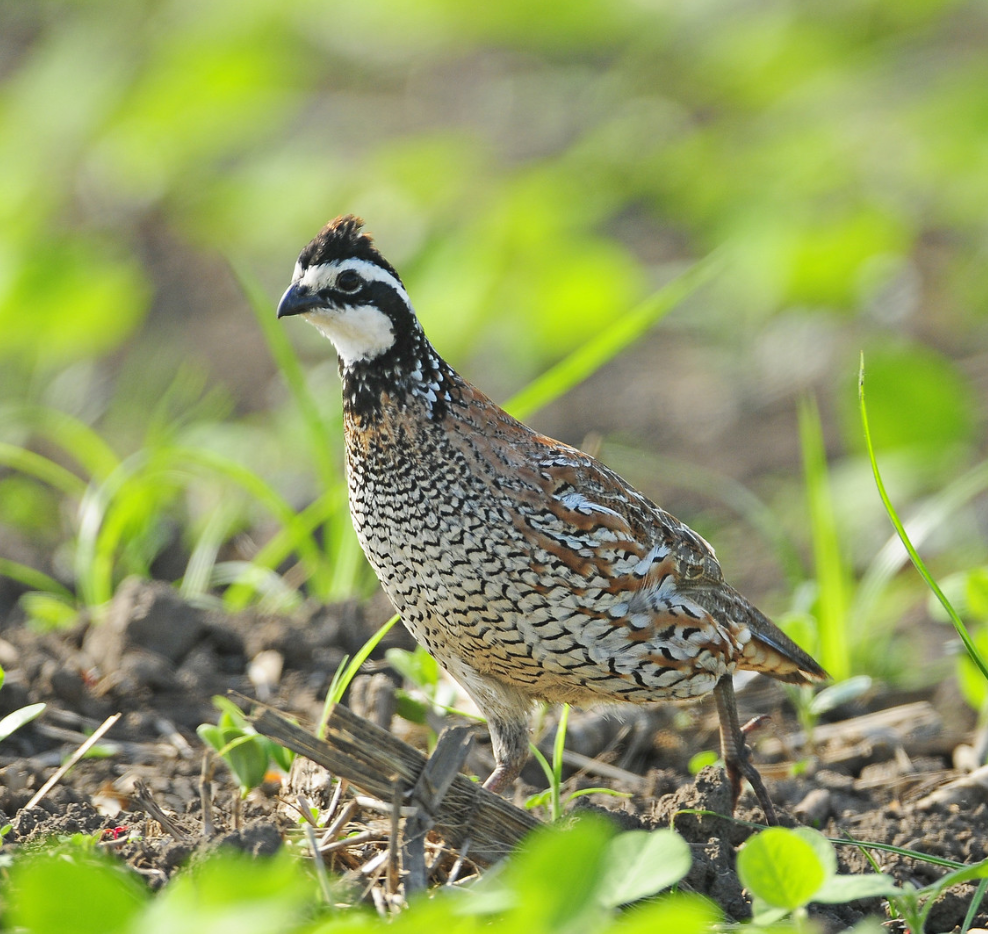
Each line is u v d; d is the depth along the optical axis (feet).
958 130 59.06
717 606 23.91
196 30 66.90
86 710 26.08
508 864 18.30
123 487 33.37
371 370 22.33
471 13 72.79
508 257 53.72
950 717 28.73
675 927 13.93
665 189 61.57
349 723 18.66
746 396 51.88
